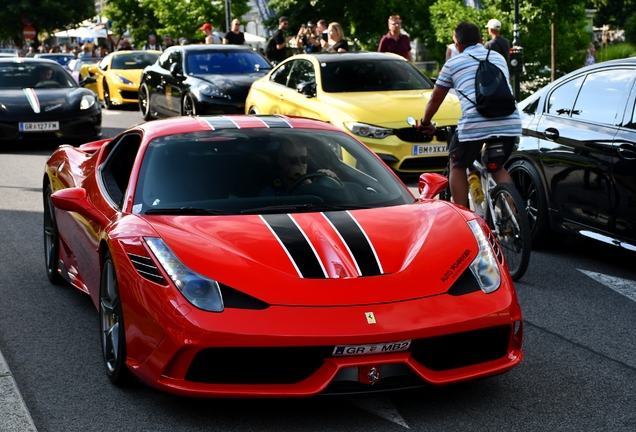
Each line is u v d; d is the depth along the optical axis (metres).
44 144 14.25
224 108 14.39
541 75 19.08
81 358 4.45
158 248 3.71
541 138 6.94
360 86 10.81
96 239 4.48
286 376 3.48
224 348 3.38
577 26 19.41
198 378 3.50
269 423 3.59
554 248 7.20
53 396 3.93
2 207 8.98
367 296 3.50
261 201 4.30
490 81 6.11
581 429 3.53
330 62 11.11
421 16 25.94
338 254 3.70
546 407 3.77
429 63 37.38
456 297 3.61
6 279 6.14
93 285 4.67
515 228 6.01
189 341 3.40
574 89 6.83
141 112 18.28
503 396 3.90
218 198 4.29
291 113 11.03
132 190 4.35
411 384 3.55
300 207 4.25
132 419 3.65
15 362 4.41
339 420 3.62
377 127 9.68
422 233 3.98
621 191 6.11
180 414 3.69
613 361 4.41
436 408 3.75
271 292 3.48
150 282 3.60
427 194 4.70
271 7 27.17
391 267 3.68
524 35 18.47
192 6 32.25
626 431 3.51
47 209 6.03
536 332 4.93
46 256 6.07
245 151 4.63
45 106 13.19
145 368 3.61
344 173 4.60
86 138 13.66
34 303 5.53
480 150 6.29
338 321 3.39
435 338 3.49
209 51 16.05
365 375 3.43
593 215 6.42
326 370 3.41
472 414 3.68
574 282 6.08
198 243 3.74
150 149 4.61
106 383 4.07
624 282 6.06
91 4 62.06
